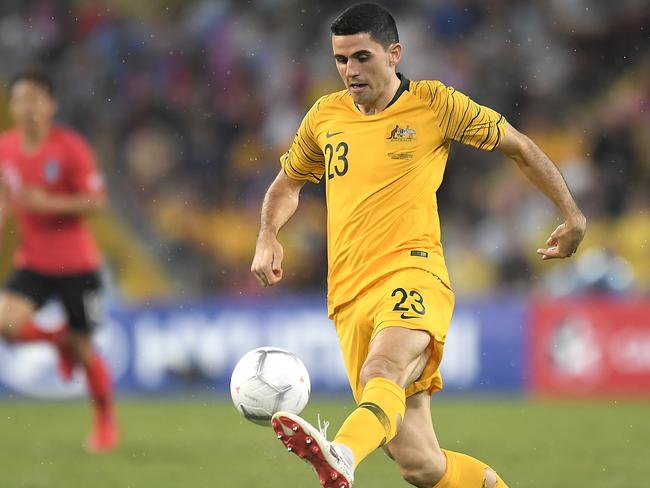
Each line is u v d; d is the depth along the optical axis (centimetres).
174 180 6116
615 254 5322
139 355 4684
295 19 6731
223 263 5766
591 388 4578
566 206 1764
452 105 1709
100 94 6412
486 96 6356
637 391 4566
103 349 4678
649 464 2839
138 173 6112
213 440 3369
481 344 4647
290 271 5553
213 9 6719
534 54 6500
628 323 4581
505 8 6625
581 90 6431
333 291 1745
